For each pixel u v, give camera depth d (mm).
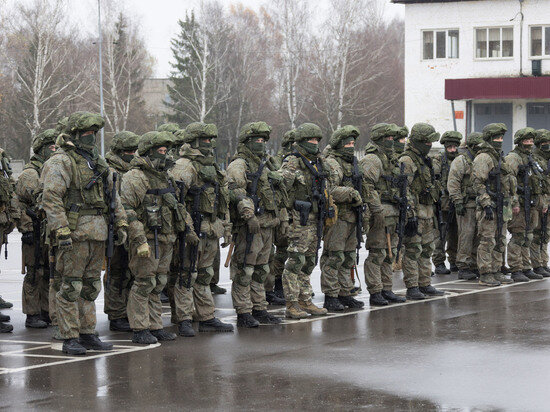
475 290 14164
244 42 69250
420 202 13359
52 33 56219
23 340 10492
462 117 48906
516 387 7723
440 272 16422
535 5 47156
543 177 15375
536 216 15477
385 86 71000
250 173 11070
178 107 68188
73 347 9445
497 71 48031
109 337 10586
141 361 9023
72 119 9266
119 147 10820
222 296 14219
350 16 60844
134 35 66188
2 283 16453
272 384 7934
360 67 66000
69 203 9219
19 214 11500
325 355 9164
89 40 64188
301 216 11445
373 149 12547
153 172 10047
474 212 15398
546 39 47281
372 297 12719
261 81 70625
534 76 47469
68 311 9461
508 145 48562
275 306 13109
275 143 75375
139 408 7203
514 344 9625
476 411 7000
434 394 7523
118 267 11062
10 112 61719
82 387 7918
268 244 11320
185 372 8469
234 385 7918
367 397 7453
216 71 64562
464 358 8930
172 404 7312
